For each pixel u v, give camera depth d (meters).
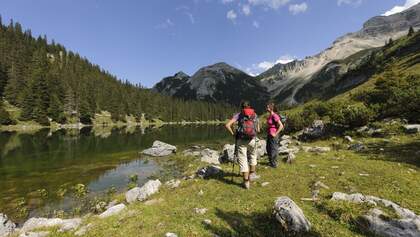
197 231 7.24
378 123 26.94
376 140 21.11
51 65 171.62
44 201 16.22
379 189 10.05
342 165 13.61
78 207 15.13
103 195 17.25
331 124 31.16
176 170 24.17
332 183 10.85
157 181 13.25
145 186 12.66
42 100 110.88
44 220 10.23
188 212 8.62
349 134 26.52
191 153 32.81
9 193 17.75
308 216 8.02
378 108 30.23
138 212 9.04
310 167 13.57
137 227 7.78
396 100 29.66
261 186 10.96
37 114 105.94
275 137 14.12
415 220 6.87
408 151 16.19
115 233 7.57
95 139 56.56
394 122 26.52
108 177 22.36
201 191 10.63
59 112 116.12
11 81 118.12
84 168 25.98
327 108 44.44
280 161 15.98
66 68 179.88
